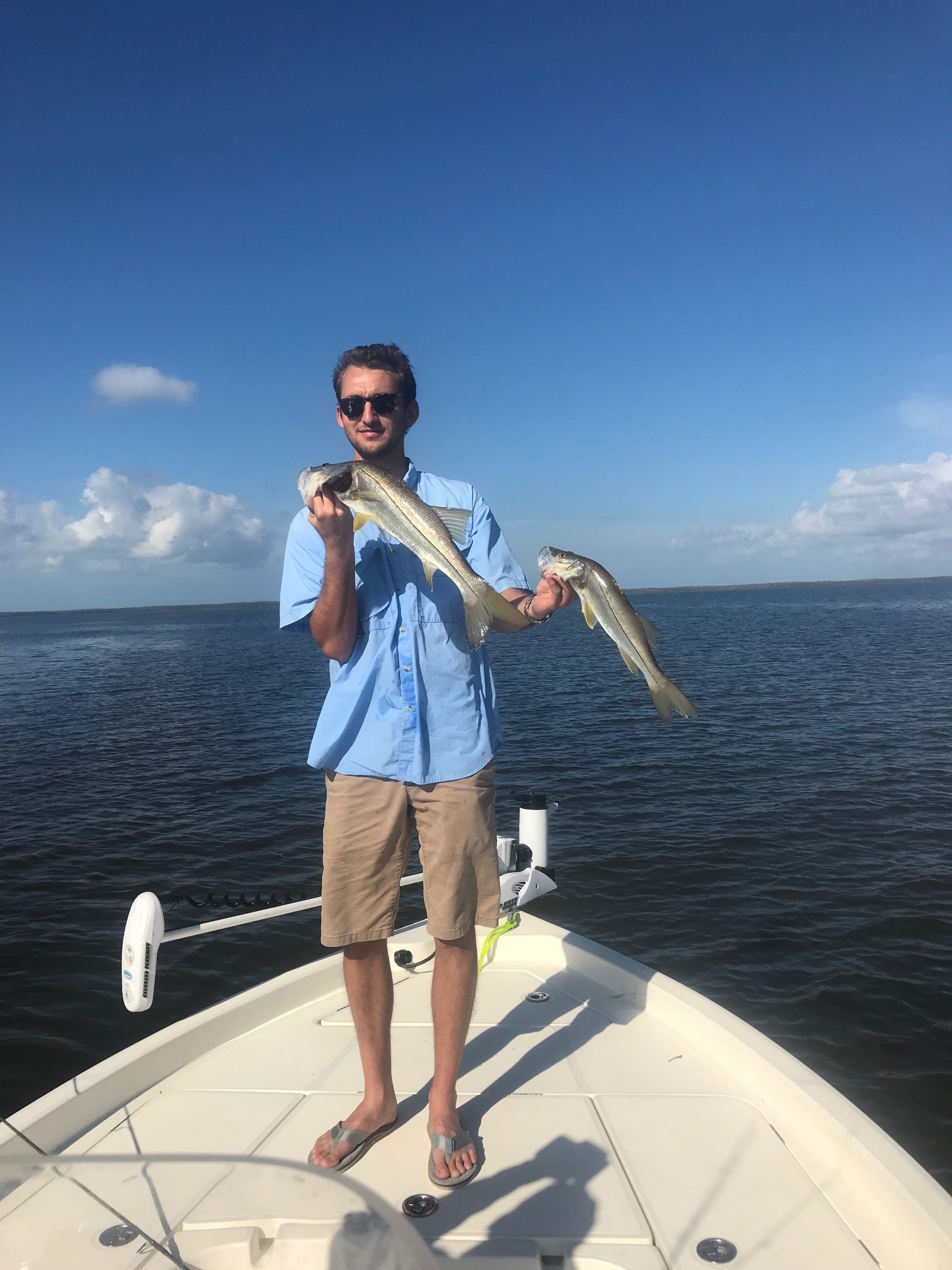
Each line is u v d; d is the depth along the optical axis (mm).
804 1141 2539
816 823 11234
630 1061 3021
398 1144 2557
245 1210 1190
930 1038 6039
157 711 26172
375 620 2680
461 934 2594
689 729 18969
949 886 8859
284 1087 2889
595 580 3184
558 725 20078
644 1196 2309
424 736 2605
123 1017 6652
